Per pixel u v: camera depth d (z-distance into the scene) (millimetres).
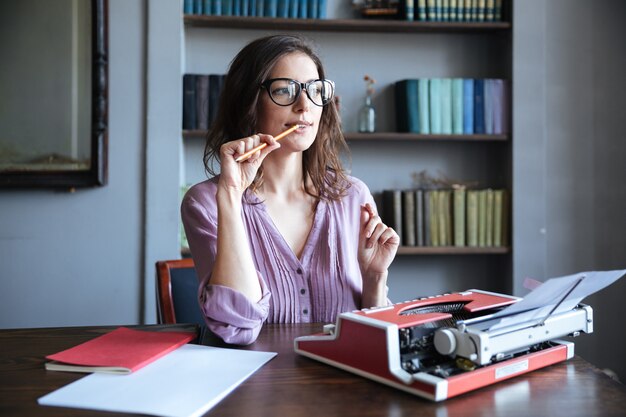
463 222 3033
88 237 2939
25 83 2895
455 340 927
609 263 3244
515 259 3035
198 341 1231
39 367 1047
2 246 2939
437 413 827
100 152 2852
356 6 3168
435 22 3006
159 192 2898
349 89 3217
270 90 1455
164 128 2895
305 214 1602
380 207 3244
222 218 1278
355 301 1545
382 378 938
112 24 2898
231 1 2957
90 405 850
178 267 1908
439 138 3004
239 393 908
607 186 3242
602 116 3232
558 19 3221
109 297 2949
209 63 3137
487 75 3271
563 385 940
